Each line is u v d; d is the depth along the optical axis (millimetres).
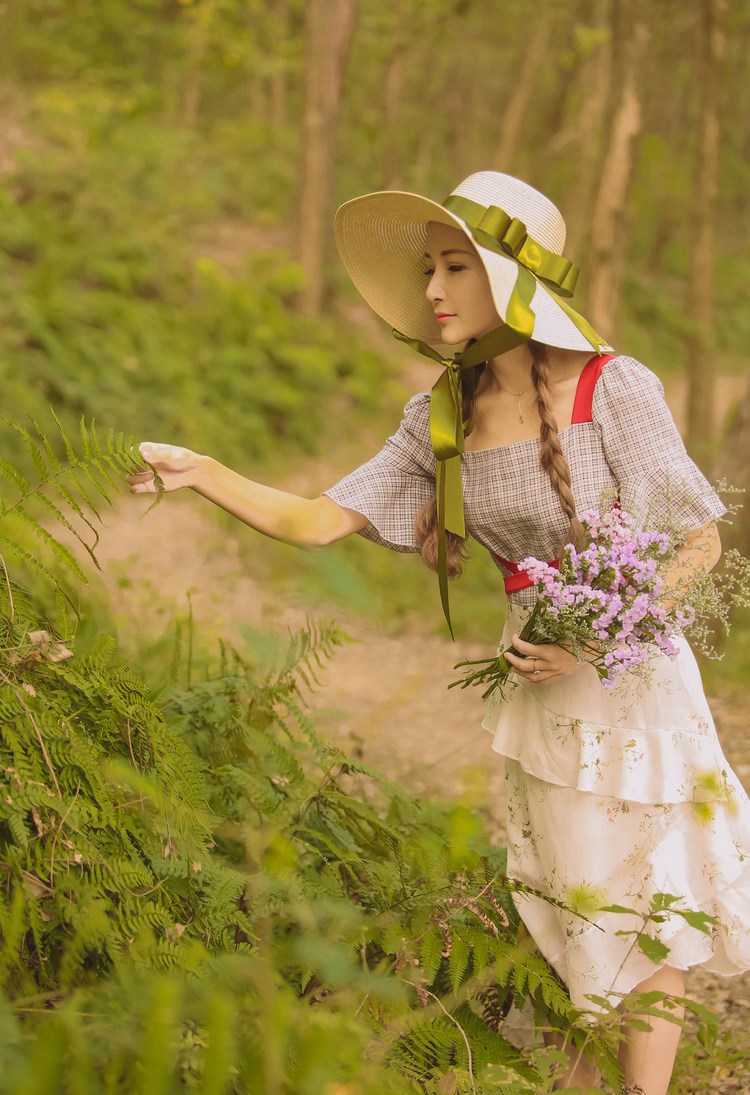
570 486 2402
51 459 2143
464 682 2504
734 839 2432
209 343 12672
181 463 2426
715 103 13953
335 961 1514
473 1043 2164
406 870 2441
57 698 2055
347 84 24031
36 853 1805
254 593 6922
